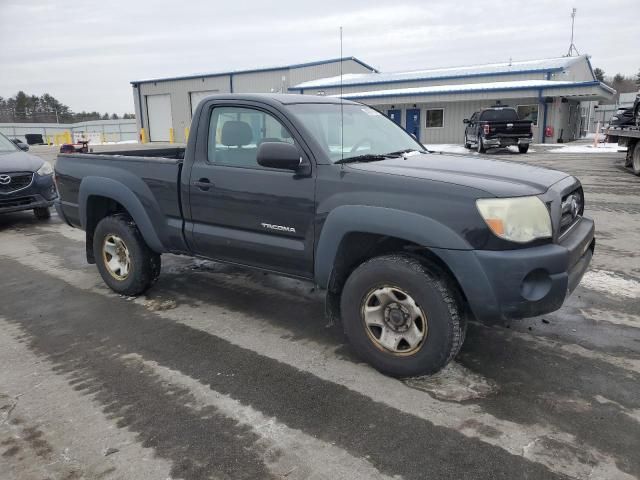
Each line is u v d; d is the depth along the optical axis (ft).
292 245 12.25
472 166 11.91
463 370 11.41
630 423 9.39
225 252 13.78
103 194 15.93
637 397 10.25
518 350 12.30
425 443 8.93
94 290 17.48
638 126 45.21
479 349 12.37
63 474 8.35
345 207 11.00
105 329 14.14
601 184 39.81
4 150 30.89
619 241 22.47
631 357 11.91
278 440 9.11
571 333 13.20
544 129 94.02
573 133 106.93
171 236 14.76
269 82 125.80
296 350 12.66
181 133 141.69
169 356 12.44
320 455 8.68
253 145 12.92
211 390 10.84
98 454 8.82
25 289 17.79
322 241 11.44
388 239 11.40
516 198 9.94
